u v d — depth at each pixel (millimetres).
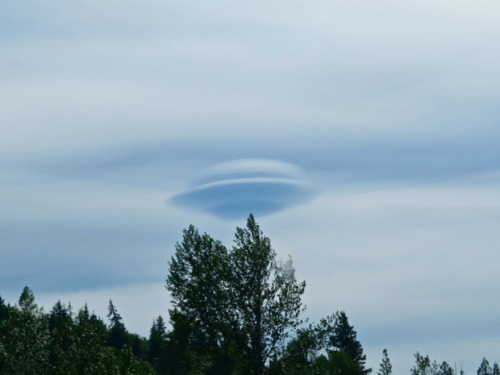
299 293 54406
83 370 45375
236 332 53812
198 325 54406
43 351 49281
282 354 53656
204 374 54000
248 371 53688
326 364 62875
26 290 53062
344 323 128375
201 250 55625
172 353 55750
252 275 54156
